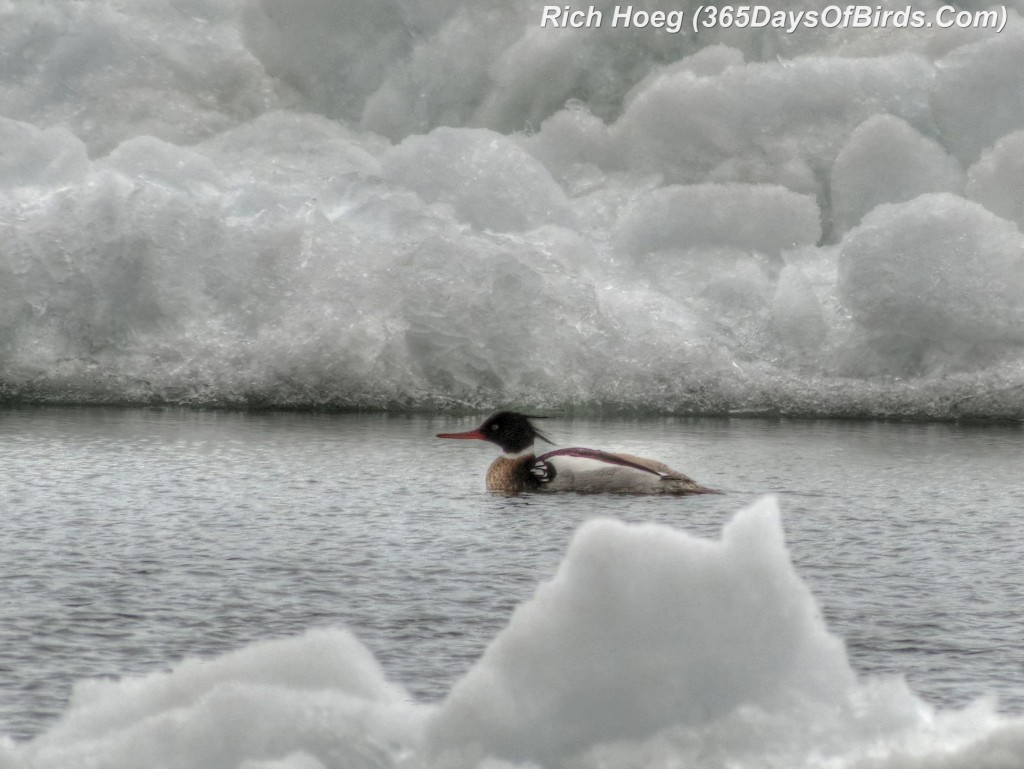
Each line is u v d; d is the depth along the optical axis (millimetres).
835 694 11484
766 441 44469
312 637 13086
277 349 52906
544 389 52906
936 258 53562
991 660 20312
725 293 55906
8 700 17844
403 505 32562
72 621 22000
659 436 45562
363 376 52625
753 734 11156
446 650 20578
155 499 32375
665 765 11039
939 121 63125
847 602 23828
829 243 61281
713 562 11578
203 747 11523
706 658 11477
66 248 54688
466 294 53281
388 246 54562
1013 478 36750
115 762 11492
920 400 52594
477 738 11344
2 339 53938
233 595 23875
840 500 33438
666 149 63531
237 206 57281
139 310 54219
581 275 56375
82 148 58875
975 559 27234
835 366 54000
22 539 28031
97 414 49094
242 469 36844
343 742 11484
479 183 60719
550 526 30391
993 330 53125
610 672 11430
